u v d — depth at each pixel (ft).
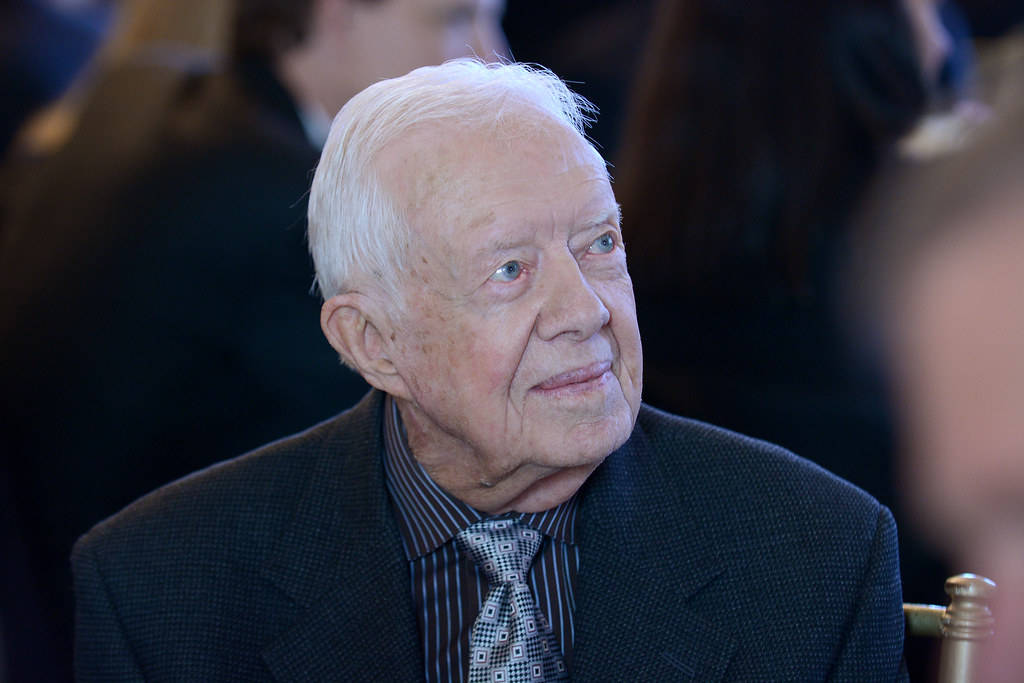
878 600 6.10
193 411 10.02
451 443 6.01
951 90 8.93
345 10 10.11
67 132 10.61
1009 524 5.01
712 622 6.11
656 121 8.28
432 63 10.48
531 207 5.56
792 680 5.97
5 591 10.84
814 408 7.63
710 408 8.05
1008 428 4.84
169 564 6.47
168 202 9.87
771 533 6.27
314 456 6.78
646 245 8.23
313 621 6.23
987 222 4.93
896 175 7.22
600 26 13.75
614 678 5.99
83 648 6.51
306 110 10.48
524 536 6.22
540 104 5.81
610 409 5.73
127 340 9.93
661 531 6.32
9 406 10.28
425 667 6.20
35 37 14.70
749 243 7.76
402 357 5.94
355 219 5.84
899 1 7.79
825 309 7.61
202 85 10.38
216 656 6.29
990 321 4.83
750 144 7.77
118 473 10.05
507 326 5.63
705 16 8.06
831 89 7.62
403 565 6.25
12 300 10.34
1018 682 5.68
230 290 9.91
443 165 5.62
